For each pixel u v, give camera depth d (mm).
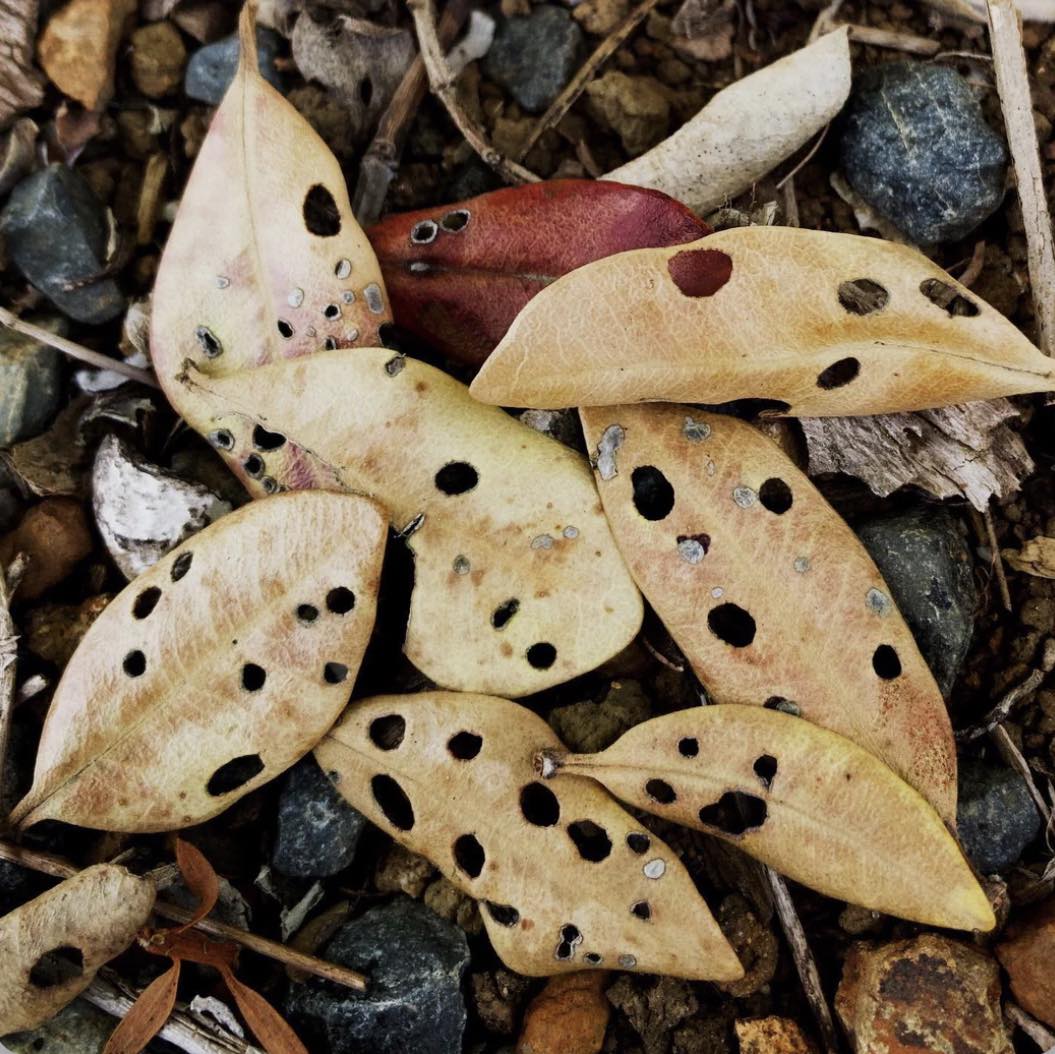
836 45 321
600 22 342
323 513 296
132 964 312
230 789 305
